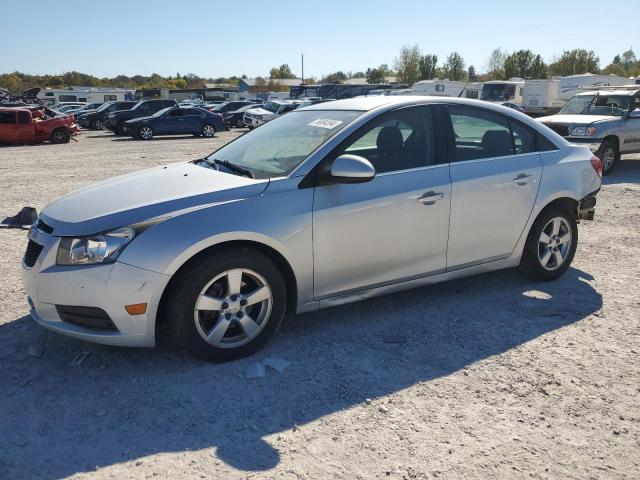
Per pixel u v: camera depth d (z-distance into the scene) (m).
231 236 3.35
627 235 6.69
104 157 16.47
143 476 2.52
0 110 21.17
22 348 3.73
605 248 6.14
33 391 3.21
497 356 3.65
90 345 3.76
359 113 4.05
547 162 4.73
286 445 2.74
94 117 31.22
